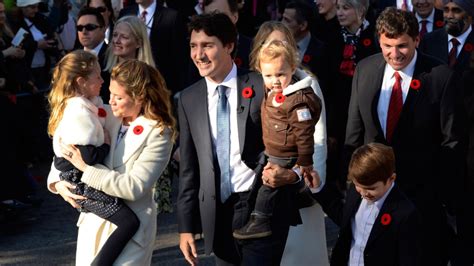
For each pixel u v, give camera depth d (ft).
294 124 26.27
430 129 30.81
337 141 42.98
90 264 27.40
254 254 27.55
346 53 43.55
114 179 26.89
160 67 48.67
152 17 49.06
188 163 29.04
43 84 58.90
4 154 44.88
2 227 46.83
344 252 28.58
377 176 26.73
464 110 29.91
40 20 59.62
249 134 27.78
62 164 27.71
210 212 28.12
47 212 49.52
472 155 29.58
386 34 30.01
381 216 27.22
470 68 30.01
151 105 27.40
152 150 27.30
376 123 31.24
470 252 30.58
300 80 27.73
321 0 50.19
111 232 27.32
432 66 30.94
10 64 52.70
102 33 46.57
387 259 27.48
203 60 27.73
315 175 27.73
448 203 30.83
